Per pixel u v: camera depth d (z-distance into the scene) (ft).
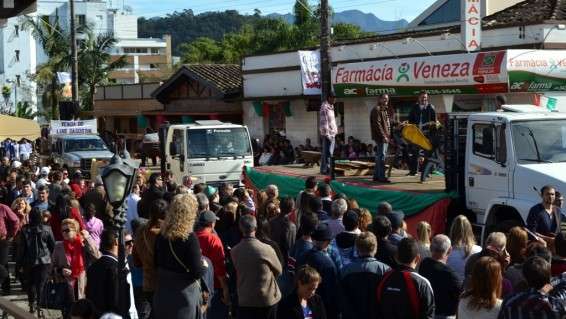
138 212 40.34
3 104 233.76
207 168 70.08
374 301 25.46
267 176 63.46
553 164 41.04
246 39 235.20
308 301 25.84
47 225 42.83
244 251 29.04
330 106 60.39
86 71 172.24
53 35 172.14
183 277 25.88
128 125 157.17
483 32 75.56
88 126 112.47
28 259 42.27
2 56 245.24
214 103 122.83
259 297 28.78
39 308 41.52
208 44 260.42
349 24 180.34
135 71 352.08
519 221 40.86
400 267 24.36
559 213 36.52
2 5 26.68
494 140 42.57
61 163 104.37
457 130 45.52
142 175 57.16
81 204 52.49
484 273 21.24
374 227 29.63
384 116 53.47
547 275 20.49
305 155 67.82
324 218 36.29
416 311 23.71
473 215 45.21
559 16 74.33
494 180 42.70
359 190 51.01
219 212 38.11
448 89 67.87
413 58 72.43
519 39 71.82
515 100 67.77
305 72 90.12
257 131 113.60
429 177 54.44
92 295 29.63
